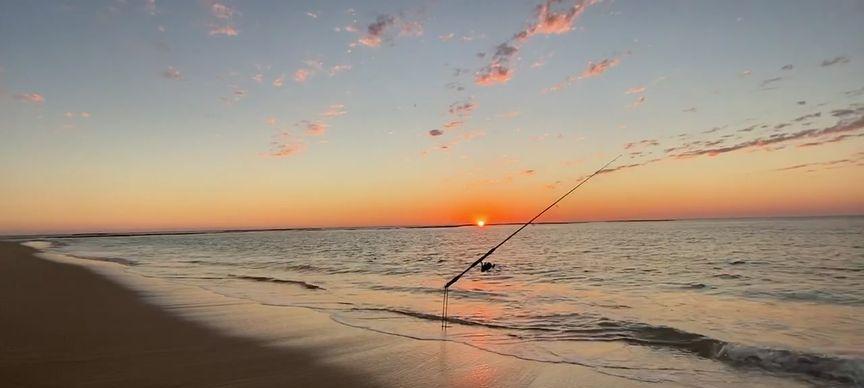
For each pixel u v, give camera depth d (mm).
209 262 28000
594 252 31703
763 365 6516
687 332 8359
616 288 14898
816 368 6324
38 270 20594
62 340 7305
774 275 17578
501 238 65438
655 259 25344
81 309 10352
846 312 10594
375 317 9875
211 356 6609
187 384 5367
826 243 33562
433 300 12438
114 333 7922
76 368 5871
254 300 12148
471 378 5867
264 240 77625
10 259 28203
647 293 13750
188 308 10758
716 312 10641
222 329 8453
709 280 16578
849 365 6320
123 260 29859
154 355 6613
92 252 41500
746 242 36969
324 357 6680
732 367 6492
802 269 19188
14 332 7781
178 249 48062
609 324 9227
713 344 7496
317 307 11102
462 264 24828
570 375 6059
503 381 5785
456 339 7914
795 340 7930
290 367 6176
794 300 12305
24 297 12156
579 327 8984
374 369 6148
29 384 5203
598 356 6961
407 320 9586
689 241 40875
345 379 5715
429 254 33625
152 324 8797
